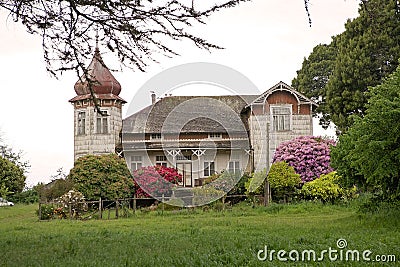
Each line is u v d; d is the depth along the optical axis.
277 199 23.19
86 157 24.52
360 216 14.03
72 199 21.05
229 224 15.20
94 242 10.90
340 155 14.05
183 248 9.53
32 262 8.22
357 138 12.23
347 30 34.47
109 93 31.03
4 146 40.53
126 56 7.34
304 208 19.83
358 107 32.88
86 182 23.70
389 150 11.59
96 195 23.77
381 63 32.31
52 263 7.99
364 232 11.30
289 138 30.05
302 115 30.31
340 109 33.88
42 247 10.34
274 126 30.11
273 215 18.73
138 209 22.94
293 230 12.55
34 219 20.44
